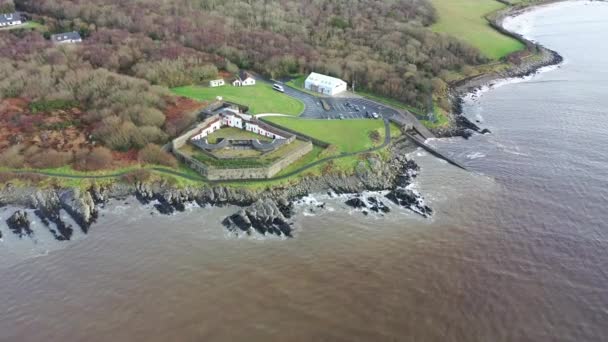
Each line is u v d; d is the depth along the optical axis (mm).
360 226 108062
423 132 149875
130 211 112875
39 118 140625
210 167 120000
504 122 159125
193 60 182750
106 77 158375
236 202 115688
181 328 81250
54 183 119500
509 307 84875
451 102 174625
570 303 85438
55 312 84875
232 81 182250
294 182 121562
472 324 81812
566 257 96312
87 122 141500
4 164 124000
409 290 89188
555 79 198375
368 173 125750
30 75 158625
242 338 79312
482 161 134250
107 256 98438
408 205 115000
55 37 194000
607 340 78062
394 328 81188
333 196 119375
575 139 144125
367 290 89250
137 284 90812
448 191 120625
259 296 88000
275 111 156875
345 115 156250
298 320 82812
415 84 174375
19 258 98062
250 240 103375
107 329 81250
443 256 97812
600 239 101000
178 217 110875
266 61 191750
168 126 138125
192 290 89438
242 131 142375
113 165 125250
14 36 190375
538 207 112438
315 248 100938
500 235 103500
